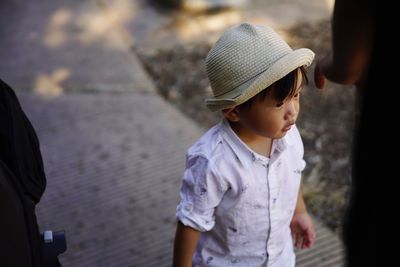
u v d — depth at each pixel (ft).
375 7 2.31
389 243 2.41
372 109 2.33
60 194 9.28
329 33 15.65
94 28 16.76
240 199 4.61
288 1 18.49
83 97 12.67
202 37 16.08
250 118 4.41
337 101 12.24
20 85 13.20
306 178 9.76
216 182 4.53
